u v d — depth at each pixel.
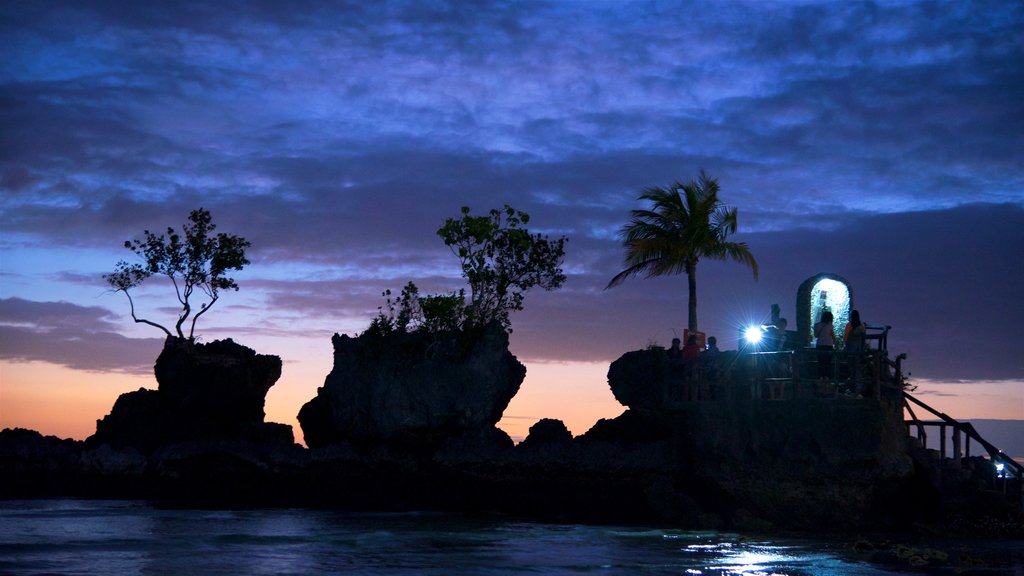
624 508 41.19
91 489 53.16
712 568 29.02
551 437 44.66
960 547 32.66
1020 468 35.62
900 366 36.19
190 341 55.84
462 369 46.28
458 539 35.47
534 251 49.09
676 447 39.78
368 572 28.45
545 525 39.72
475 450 44.69
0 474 54.81
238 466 50.09
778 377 36.50
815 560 30.19
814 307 38.09
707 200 43.28
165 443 53.12
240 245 57.44
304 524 40.34
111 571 28.48
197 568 29.08
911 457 35.81
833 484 35.28
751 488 36.81
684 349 39.72
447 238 49.03
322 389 51.03
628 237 44.00
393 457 46.78
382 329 48.69
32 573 28.06
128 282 55.91
